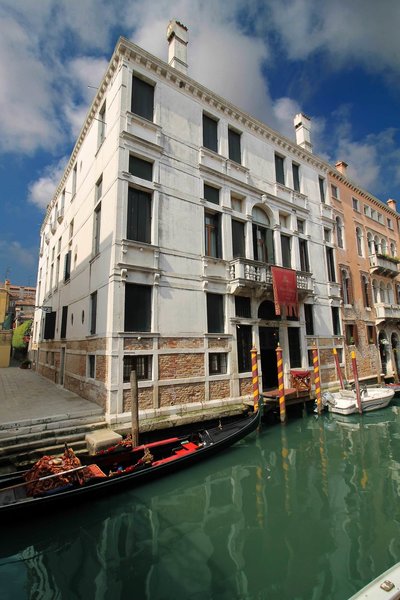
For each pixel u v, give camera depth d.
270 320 12.74
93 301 10.70
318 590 3.96
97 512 5.79
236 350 11.27
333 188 18.31
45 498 5.22
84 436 7.50
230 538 5.05
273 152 14.65
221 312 11.38
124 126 9.90
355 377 12.86
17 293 48.81
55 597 3.89
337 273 16.98
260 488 6.74
